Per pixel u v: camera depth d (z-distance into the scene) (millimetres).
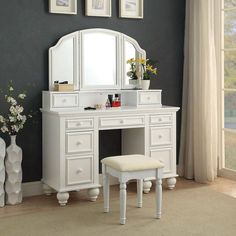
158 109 6055
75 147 5664
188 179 6609
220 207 5555
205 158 6418
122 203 5137
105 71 6234
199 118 6477
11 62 5836
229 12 6453
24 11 5863
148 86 6312
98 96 6215
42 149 6012
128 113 5906
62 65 6016
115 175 5230
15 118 5637
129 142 6277
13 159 5664
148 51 6535
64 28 6047
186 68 6672
